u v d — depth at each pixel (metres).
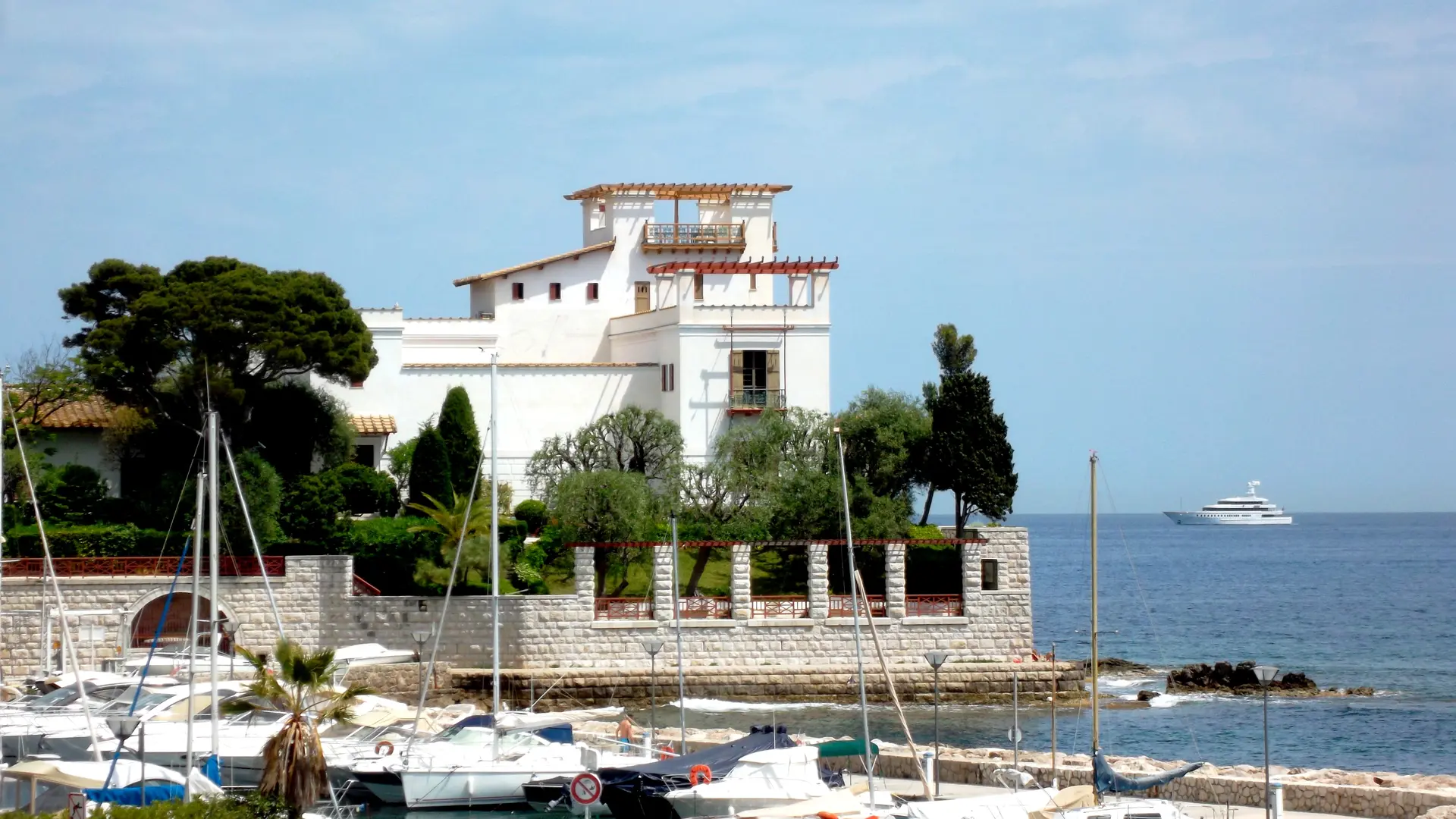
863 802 46.81
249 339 81.81
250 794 44.50
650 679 75.62
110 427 83.69
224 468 76.44
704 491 87.44
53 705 58.28
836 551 84.25
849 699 77.56
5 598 71.69
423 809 51.47
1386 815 45.75
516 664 75.75
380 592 77.56
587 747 53.72
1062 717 74.75
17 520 75.81
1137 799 45.38
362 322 88.81
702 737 59.53
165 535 76.12
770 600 78.94
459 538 74.88
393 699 71.69
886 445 89.06
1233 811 46.81
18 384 84.25
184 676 64.25
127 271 83.56
